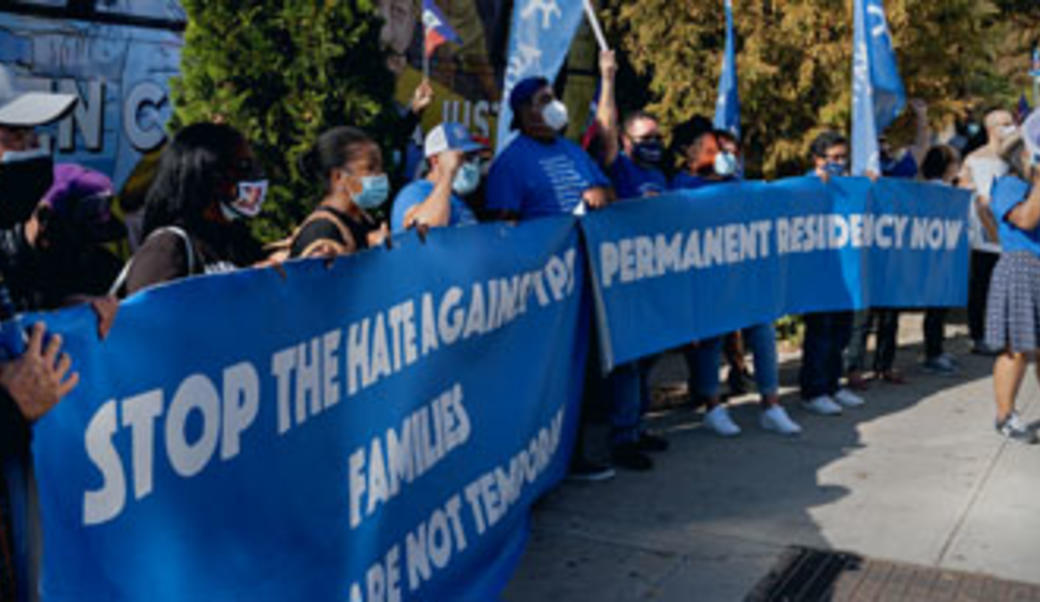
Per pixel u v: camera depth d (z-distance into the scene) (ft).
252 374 7.86
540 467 14.46
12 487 6.05
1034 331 19.52
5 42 14.70
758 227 20.03
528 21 16.96
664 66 28.60
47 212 9.87
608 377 17.90
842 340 22.44
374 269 9.66
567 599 12.95
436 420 11.14
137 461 6.73
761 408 20.86
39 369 5.85
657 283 17.63
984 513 16.03
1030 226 19.02
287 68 15.83
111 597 6.54
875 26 22.66
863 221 22.24
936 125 30.89
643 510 16.06
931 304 24.66
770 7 28.50
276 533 8.25
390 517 10.15
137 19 16.88
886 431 20.65
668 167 23.44
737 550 14.55
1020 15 48.55
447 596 11.44
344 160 11.50
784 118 28.89
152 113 17.30
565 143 16.84
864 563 14.12
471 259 11.80
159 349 6.88
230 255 9.37
